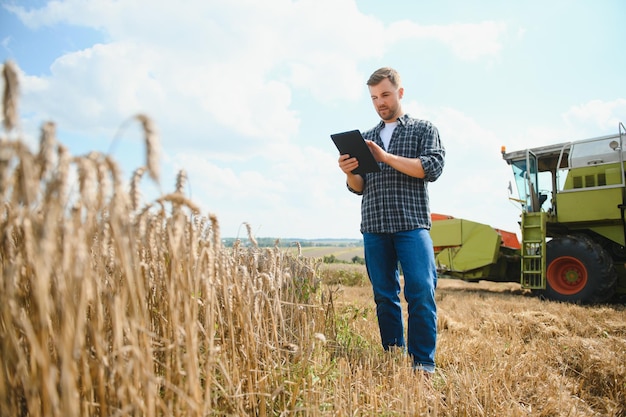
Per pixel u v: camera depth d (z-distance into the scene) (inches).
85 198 42.6
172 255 56.2
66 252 42.4
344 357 124.0
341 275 530.3
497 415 96.3
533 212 365.1
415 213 128.3
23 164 38.1
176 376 60.9
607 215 327.6
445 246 437.4
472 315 244.1
